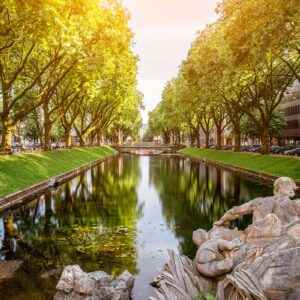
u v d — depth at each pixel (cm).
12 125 3144
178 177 3678
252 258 643
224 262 667
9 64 3356
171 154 10100
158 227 1603
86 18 2195
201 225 1630
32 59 3325
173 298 673
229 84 3456
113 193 2630
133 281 939
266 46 2280
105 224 1669
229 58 3147
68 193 2623
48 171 3412
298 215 666
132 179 3528
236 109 5362
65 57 2889
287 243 628
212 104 5562
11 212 1953
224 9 2803
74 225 1653
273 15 2109
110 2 2703
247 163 4375
